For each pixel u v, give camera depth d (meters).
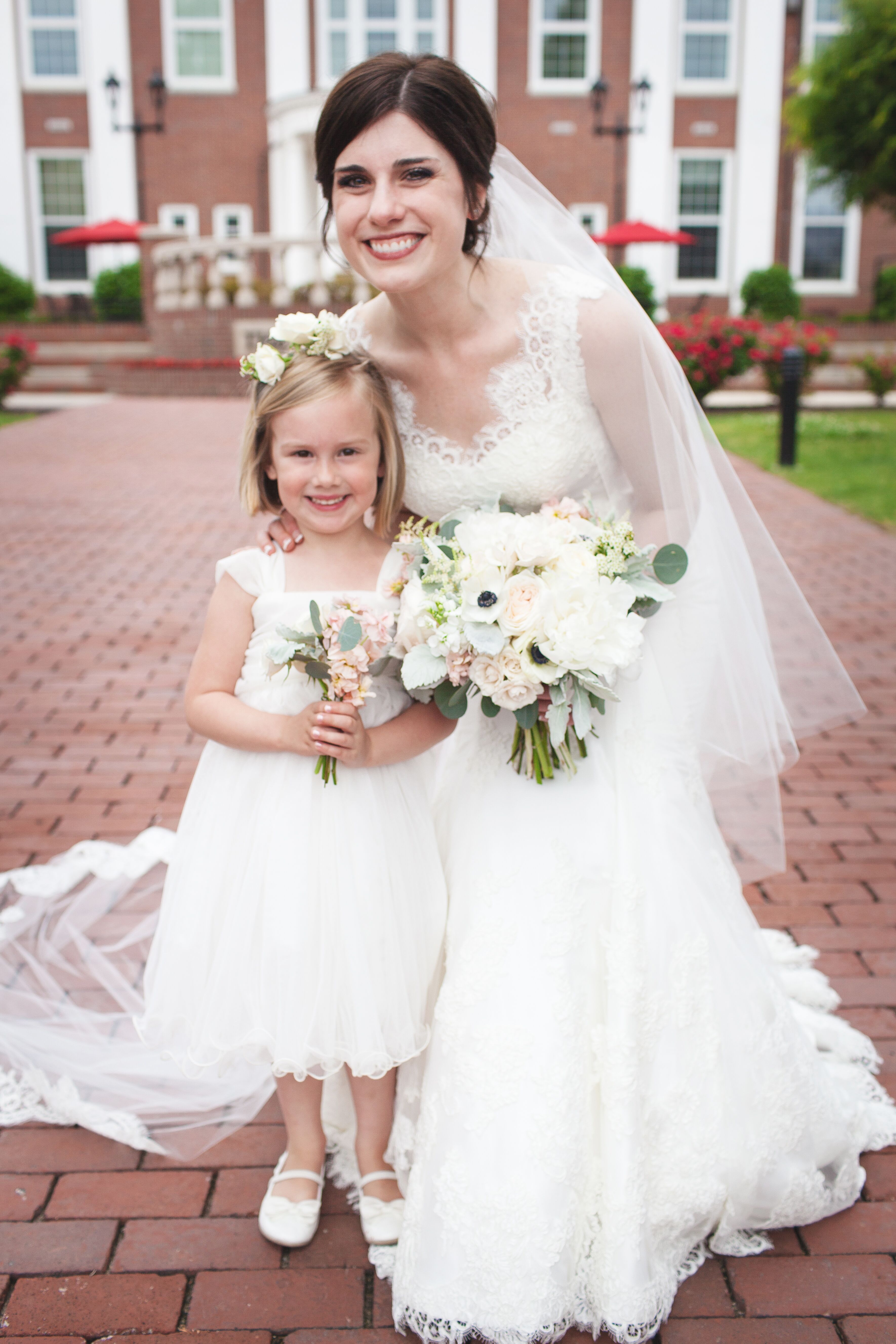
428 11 19.69
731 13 19.91
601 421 1.95
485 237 1.85
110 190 20.66
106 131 20.39
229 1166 2.15
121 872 3.17
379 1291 1.85
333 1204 2.06
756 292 20.16
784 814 3.69
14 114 20.52
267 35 19.84
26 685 4.77
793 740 2.22
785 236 20.98
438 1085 1.79
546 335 1.84
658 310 17.94
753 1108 1.89
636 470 1.97
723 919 1.94
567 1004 1.76
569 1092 1.73
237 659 1.93
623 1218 1.72
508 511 2.05
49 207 21.27
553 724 1.70
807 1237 1.98
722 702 2.10
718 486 2.04
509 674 1.68
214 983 1.84
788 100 14.02
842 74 11.93
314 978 1.81
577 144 20.16
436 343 1.88
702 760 2.21
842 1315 1.80
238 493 2.01
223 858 1.87
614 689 1.92
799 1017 2.53
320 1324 1.79
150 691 4.73
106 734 4.26
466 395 1.92
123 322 20.72
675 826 1.91
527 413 1.90
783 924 3.00
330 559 1.95
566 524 1.77
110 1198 2.05
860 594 6.30
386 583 1.94
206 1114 2.29
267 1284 1.86
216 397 16.92
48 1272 1.88
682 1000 1.83
